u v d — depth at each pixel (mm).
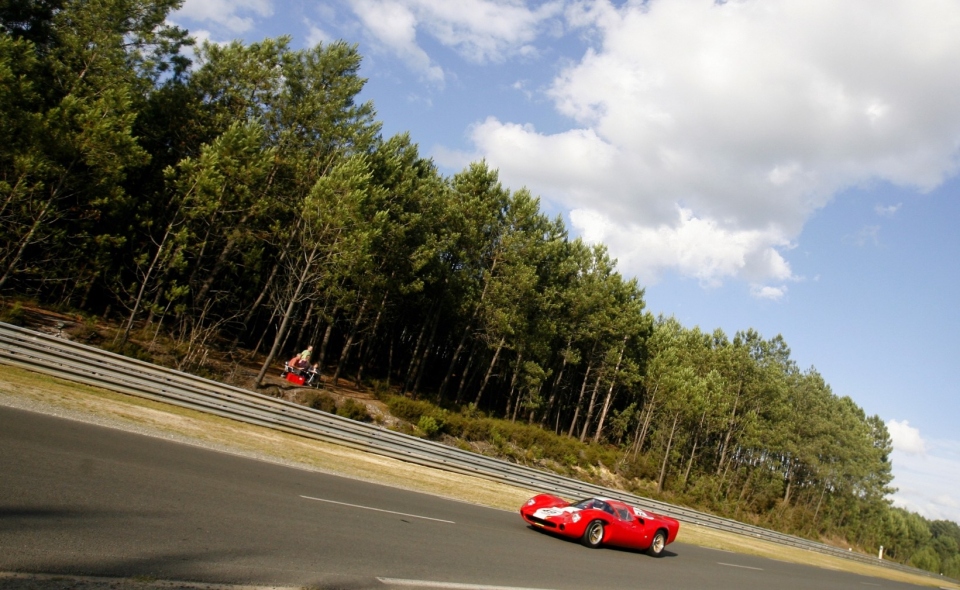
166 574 5141
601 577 9656
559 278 46688
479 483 22172
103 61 25516
